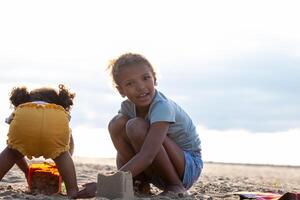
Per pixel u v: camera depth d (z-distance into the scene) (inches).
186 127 211.2
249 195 200.7
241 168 950.4
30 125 192.7
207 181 358.0
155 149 192.2
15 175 291.7
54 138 194.1
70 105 209.6
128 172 175.9
